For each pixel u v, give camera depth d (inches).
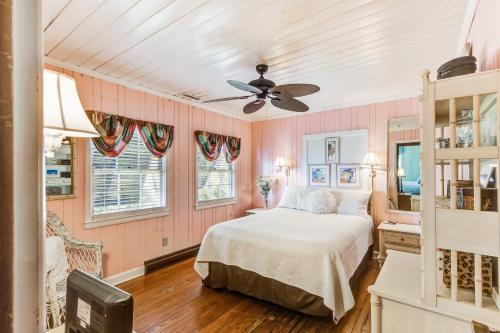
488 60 57.7
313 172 183.2
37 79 16.0
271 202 204.2
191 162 163.6
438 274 49.6
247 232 110.4
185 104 160.1
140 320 92.8
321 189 166.6
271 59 104.7
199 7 72.3
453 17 76.7
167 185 147.9
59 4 70.4
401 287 55.2
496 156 43.3
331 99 161.3
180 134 156.4
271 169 204.7
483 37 61.9
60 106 42.6
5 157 14.2
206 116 175.0
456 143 49.8
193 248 162.7
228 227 117.3
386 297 53.0
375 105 160.4
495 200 47.3
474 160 45.2
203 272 117.4
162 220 145.5
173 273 134.6
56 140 51.5
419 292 52.9
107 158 123.6
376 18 77.7
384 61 106.7
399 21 78.9
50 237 89.7
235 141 196.1
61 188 105.6
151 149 136.9
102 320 29.2
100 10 73.3
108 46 94.3
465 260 50.8
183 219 157.5
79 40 90.0
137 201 135.7
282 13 75.0
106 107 120.6
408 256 73.6
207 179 178.2
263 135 208.8
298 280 92.3
